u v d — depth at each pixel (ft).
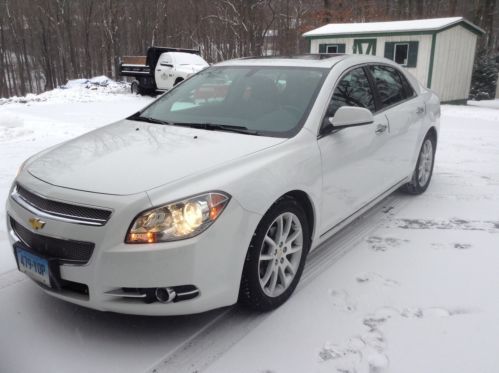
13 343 8.32
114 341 8.43
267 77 12.18
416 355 8.08
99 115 38.01
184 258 7.50
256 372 7.66
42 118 34.63
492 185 18.56
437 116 17.57
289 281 9.77
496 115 42.88
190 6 109.60
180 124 11.38
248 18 83.10
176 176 8.08
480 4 84.94
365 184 12.46
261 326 8.90
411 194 17.22
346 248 12.48
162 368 7.73
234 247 8.05
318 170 10.14
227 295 8.18
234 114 11.37
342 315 9.29
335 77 11.68
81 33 123.13
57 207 7.94
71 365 7.77
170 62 54.65
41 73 147.95
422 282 10.62
